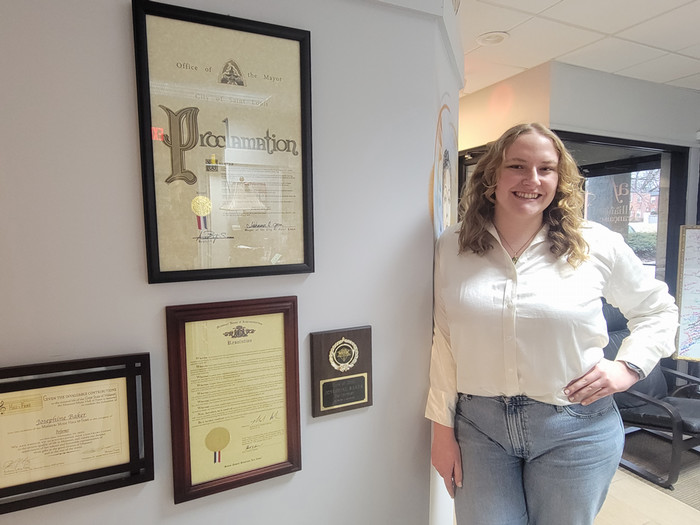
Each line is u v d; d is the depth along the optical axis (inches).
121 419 33.2
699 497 87.7
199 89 33.8
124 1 31.6
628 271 44.5
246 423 38.1
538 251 42.1
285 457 40.1
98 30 31.1
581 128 121.3
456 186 71.8
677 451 89.7
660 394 111.8
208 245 35.1
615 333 116.1
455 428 46.3
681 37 99.8
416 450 48.2
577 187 42.9
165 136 33.0
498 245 42.9
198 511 37.1
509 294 40.7
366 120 41.9
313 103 39.0
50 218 30.8
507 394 41.3
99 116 31.5
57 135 30.5
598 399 41.4
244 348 37.4
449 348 46.6
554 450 41.1
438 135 50.6
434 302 48.9
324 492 43.0
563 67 116.9
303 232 38.9
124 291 33.2
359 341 43.1
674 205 147.1
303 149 38.1
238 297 37.2
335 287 41.8
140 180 33.0
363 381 43.7
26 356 30.9
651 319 45.8
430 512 51.3
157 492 35.3
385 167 43.5
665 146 139.0
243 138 35.7
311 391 41.3
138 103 32.0
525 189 39.8
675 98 137.1
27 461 30.9
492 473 43.0
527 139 40.2
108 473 33.0
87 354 32.4
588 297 40.6
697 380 110.7
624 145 132.2
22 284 30.5
